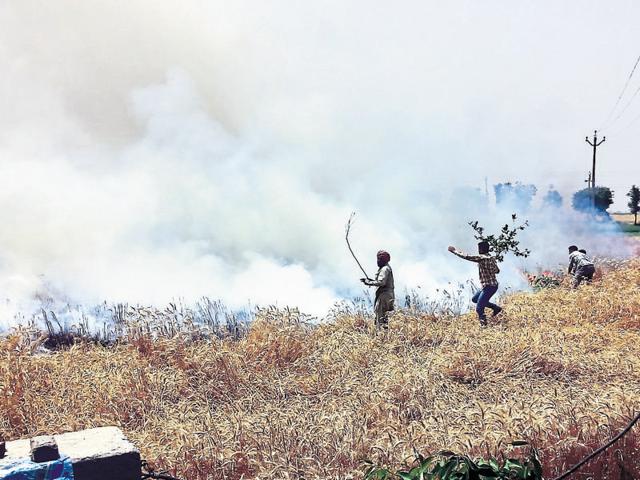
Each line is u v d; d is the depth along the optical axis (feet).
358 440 22.93
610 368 34.22
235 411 29.55
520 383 31.32
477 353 35.53
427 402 28.66
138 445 23.90
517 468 18.16
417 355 36.94
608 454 22.16
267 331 40.37
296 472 21.30
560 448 22.13
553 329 42.47
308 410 27.35
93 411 29.60
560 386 30.78
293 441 23.38
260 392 32.81
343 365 35.76
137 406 29.91
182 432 24.21
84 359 36.14
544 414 24.04
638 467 22.11
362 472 20.97
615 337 41.14
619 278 63.67
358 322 47.85
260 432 24.23
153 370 34.53
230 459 22.89
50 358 35.68
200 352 36.60
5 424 28.09
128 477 14.44
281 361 38.24
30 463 13.66
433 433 22.86
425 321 46.50
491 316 49.85
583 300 51.01
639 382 32.17
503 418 23.54
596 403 25.34
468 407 26.86
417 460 20.33
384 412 27.20
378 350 38.70
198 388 33.17
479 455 21.68
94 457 14.16
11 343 34.58
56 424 27.89
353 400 28.73
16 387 29.55
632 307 47.42
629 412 24.26
